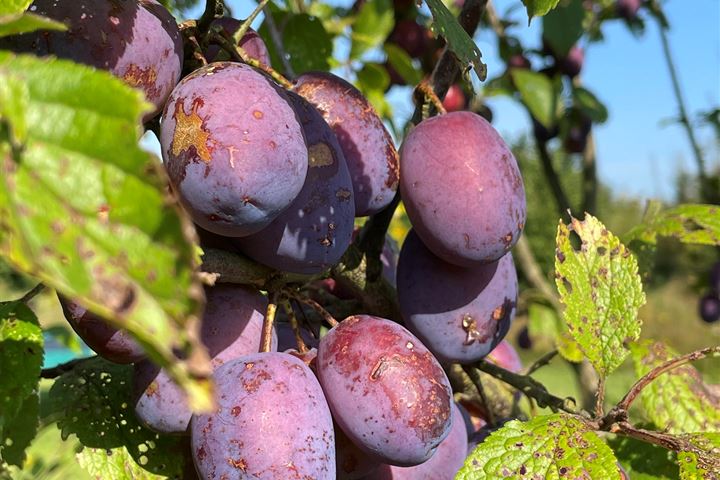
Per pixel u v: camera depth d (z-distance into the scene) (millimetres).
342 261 260
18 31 130
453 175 241
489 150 247
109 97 115
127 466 238
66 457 434
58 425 239
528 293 620
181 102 201
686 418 306
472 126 251
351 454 224
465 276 260
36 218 112
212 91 200
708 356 243
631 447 286
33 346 210
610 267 263
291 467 191
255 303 226
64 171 114
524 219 253
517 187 250
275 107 203
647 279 365
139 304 114
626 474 252
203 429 198
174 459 242
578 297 260
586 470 218
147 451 243
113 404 247
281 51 369
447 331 260
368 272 265
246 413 194
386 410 207
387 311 275
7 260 111
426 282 260
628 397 243
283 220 215
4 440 231
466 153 244
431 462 245
